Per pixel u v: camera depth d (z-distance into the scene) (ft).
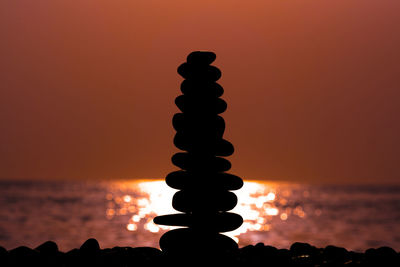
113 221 132.77
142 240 93.15
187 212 26.18
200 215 25.89
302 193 490.49
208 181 26.02
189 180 26.03
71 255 26.58
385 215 168.25
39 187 481.46
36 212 160.15
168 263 25.36
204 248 25.53
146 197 378.32
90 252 26.96
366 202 280.10
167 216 26.23
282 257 26.40
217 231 25.94
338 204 259.60
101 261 25.59
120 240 92.43
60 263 25.48
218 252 25.57
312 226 128.16
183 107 26.53
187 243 25.64
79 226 116.78
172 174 26.35
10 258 25.23
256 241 95.09
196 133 26.17
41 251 27.43
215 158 26.22
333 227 125.70
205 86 26.43
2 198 259.39
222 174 26.32
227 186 26.21
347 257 28.04
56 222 125.49
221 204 25.95
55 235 98.27
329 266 25.58
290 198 362.94
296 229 119.03
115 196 352.49
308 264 25.98
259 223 138.82
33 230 106.11
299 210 209.77
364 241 97.81
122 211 183.01
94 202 242.58
